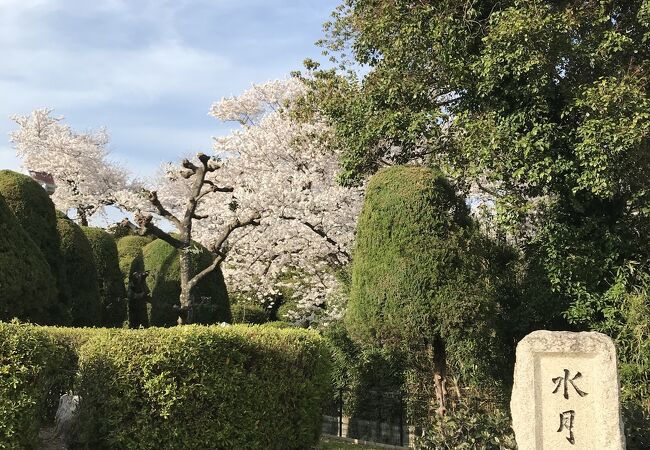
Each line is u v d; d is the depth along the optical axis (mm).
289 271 12539
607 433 3990
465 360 7125
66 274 7855
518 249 8156
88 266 8312
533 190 7664
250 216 9227
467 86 7676
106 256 10141
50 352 4043
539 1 6797
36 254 6363
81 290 8094
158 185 21953
